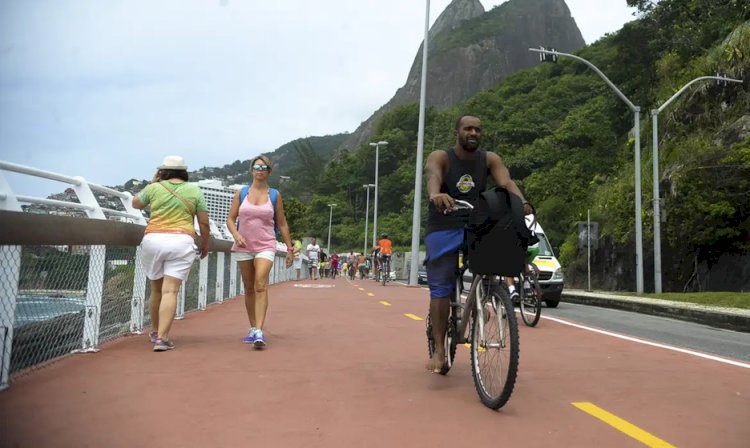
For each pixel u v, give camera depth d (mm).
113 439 3207
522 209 3982
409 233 92500
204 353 5887
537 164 63250
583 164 50406
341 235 105188
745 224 21547
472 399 4242
